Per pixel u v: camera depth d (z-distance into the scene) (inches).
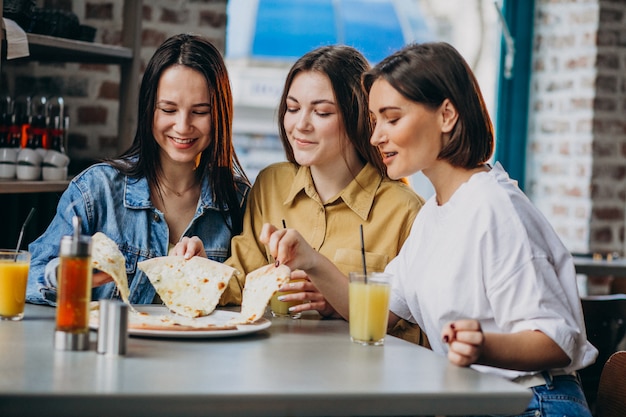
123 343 57.5
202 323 69.6
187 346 62.1
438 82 67.8
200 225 91.0
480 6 183.5
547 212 175.5
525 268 64.3
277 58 208.4
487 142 70.1
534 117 179.0
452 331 59.9
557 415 64.5
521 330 62.8
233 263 87.0
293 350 62.7
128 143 125.2
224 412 49.7
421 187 193.2
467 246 66.3
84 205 86.5
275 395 50.2
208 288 74.6
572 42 170.7
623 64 168.4
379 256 85.6
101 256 68.6
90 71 134.0
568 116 171.5
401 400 52.0
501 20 173.0
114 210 87.5
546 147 176.2
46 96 133.0
